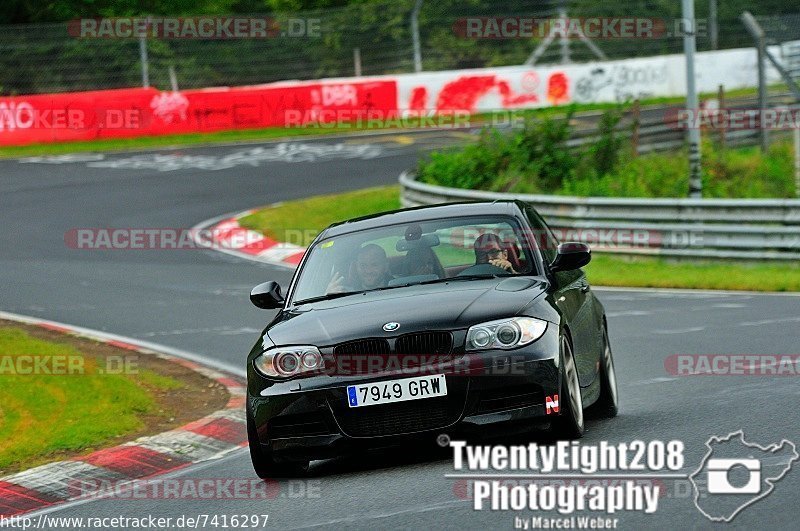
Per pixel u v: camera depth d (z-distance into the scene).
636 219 51.44
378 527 15.12
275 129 107.25
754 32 87.94
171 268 53.34
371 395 18.17
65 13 127.81
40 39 110.31
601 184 66.31
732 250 49.03
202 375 31.59
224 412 25.83
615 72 111.44
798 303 37.44
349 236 22.38
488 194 56.69
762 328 32.44
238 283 48.53
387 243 21.73
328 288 21.22
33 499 20.16
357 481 18.38
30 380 30.09
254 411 18.91
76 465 21.78
